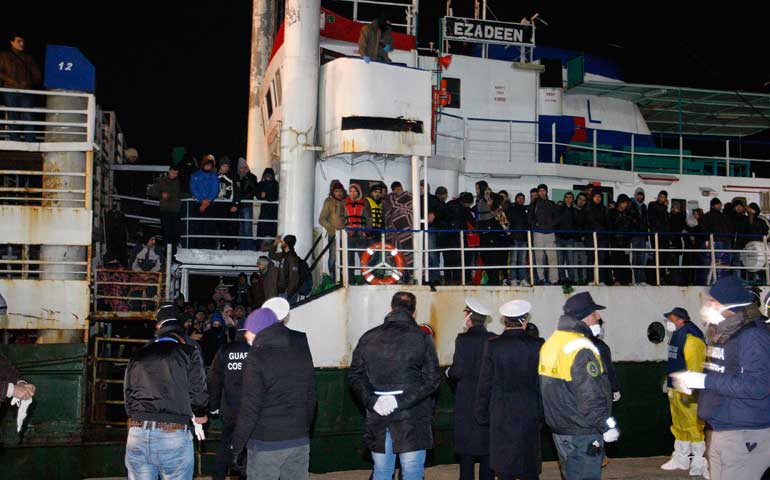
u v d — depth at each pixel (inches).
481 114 609.9
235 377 302.7
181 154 615.2
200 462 394.6
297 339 234.8
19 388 228.2
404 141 494.0
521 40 620.1
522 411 266.8
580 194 516.4
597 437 229.8
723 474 207.2
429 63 599.2
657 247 478.0
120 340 442.0
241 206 540.7
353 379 258.4
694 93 653.9
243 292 545.0
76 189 428.8
